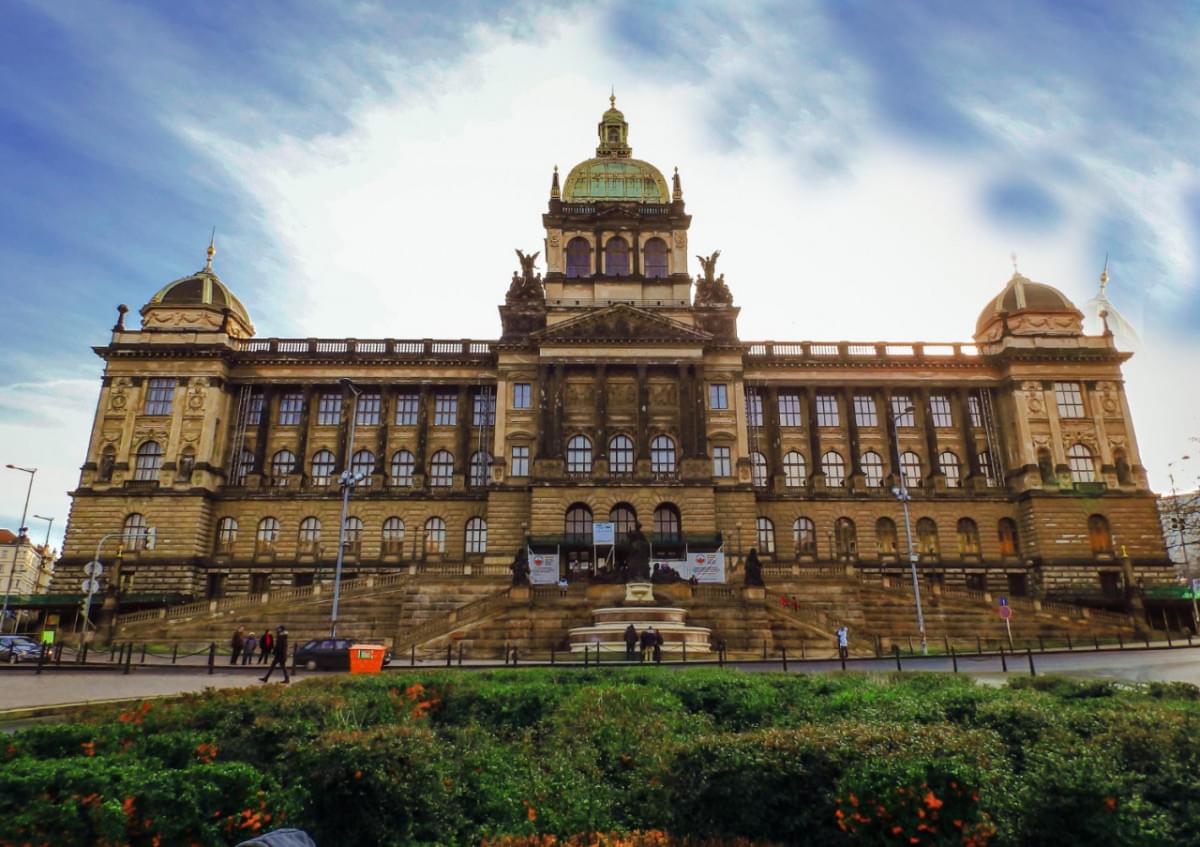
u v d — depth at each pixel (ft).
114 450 278.26
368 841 39.58
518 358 285.43
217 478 279.69
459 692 68.64
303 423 289.94
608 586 204.54
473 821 42.65
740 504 269.44
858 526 283.79
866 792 36.04
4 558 546.67
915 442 297.74
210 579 271.90
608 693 65.82
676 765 41.29
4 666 142.51
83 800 33.86
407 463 291.38
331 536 277.03
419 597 219.41
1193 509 344.90
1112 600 265.75
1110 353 293.23
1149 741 44.62
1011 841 36.50
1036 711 55.16
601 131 347.97
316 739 45.19
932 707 59.67
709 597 205.05
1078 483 283.18
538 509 260.42
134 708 58.70
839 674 86.12
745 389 300.40
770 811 38.34
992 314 315.58
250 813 37.19
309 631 215.31
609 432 276.82
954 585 277.44
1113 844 35.73
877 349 304.30
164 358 285.23
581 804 43.55
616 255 308.19
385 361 294.05
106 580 261.03
